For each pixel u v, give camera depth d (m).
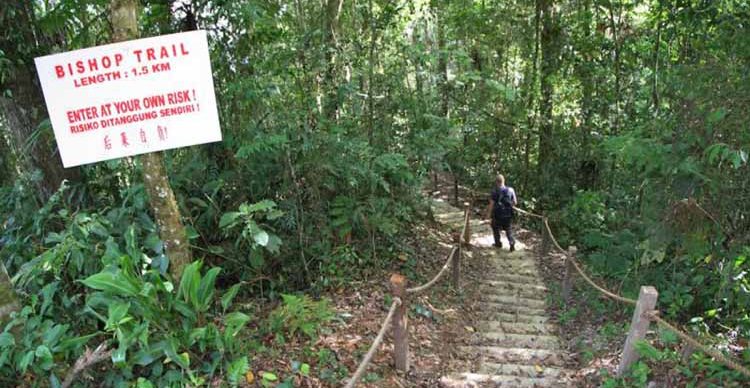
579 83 11.52
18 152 5.07
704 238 4.65
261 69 5.67
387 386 3.99
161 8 5.14
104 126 3.38
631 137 5.23
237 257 5.51
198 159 5.36
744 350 3.83
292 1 7.52
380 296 5.88
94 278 3.19
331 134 5.89
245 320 3.73
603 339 5.25
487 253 9.70
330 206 6.63
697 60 6.07
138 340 3.35
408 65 7.93
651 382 3.86
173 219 3.78
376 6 8.35
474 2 12.09
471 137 13.53
